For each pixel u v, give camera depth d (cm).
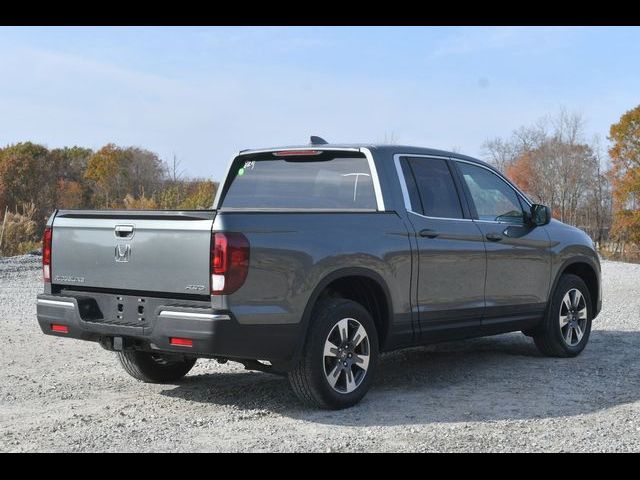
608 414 576
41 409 595
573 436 516
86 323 576
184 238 531
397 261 623
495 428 536
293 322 549
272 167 705
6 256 2111
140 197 2567
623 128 5631
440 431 528
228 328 515
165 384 686
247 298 524
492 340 930
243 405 605
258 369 581
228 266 514
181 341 527
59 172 6000
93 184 5738
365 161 651
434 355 828
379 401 616
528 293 757
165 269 540
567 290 804
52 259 612
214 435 520
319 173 676
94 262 582
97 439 510
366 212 614
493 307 716
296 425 545
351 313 588
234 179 729
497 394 642
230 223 520
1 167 5016
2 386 676
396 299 626
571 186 5831
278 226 545
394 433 523
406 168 663
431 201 673
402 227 633
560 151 5841
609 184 5928
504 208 750
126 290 566
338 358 582
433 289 657
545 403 611
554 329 791
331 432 526
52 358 809
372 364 606
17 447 492
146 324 553
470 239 691
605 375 719
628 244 5728
